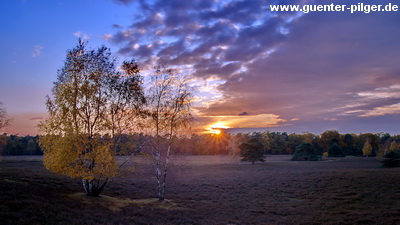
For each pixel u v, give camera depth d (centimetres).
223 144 16525
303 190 3503
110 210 2053
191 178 5141
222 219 2095
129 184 4006
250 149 9225
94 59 2559
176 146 2995
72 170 2223
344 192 3158
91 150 2411
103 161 2320
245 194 3456
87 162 2412
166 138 2939
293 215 2292
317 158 10556
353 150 16112
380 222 1967
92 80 2525
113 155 2470
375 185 3334
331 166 7169
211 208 2578
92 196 2500
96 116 2494
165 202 2784
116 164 2469
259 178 4847
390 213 2214
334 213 2333
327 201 2830
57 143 2258
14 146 14138
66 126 2302
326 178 4122
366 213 2255
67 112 2377
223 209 2556
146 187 3903
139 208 2303
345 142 17212
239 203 2888
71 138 2252
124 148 2675
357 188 3291
